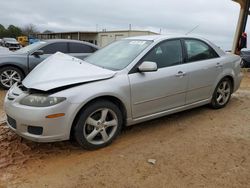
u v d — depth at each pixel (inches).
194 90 189.0
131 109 158.1
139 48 171.8
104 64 170.1
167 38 180.9
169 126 183.8
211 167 131.7
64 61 165.5
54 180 122.1
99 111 147.5
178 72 176.2
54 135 134.8
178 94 179.2
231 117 200.5
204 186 117.2
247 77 435.5
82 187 117.0
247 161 137.4
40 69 160.9
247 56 513.7
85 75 147.0
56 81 140.7
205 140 161.8
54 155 144.2
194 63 188.7
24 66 301.0
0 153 145.6
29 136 136.5
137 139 163.6
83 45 343.0
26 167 132.3
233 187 116.6
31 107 134.1
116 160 138.5
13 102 142.1
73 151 148.4
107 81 148.5
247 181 120.6
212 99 210.5
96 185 118.2
